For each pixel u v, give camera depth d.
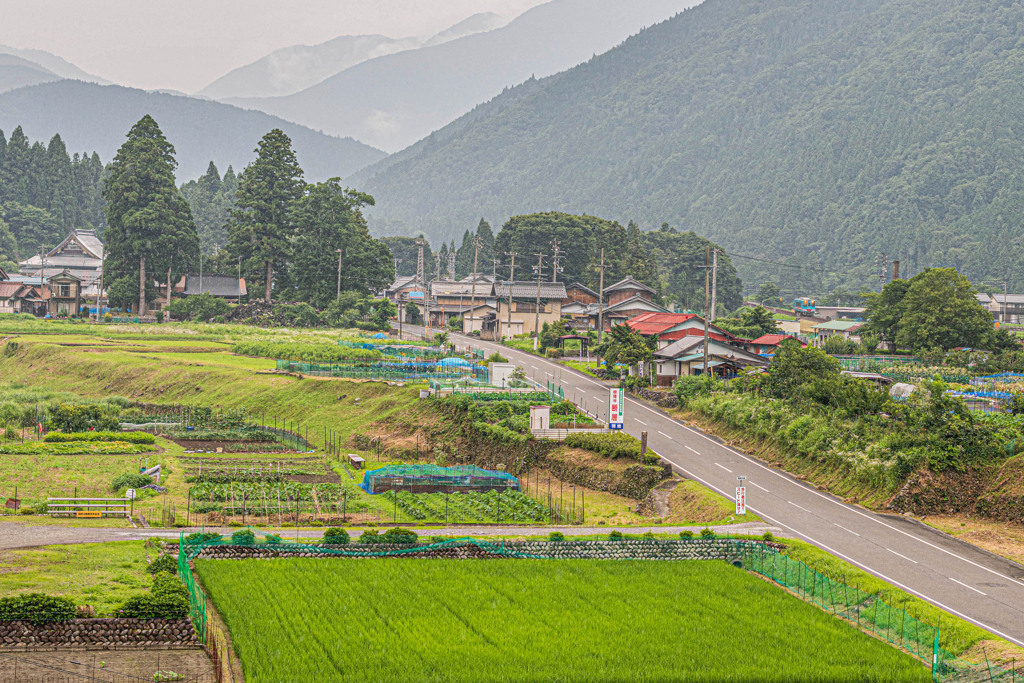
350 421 94.75
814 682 37.34
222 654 37.41
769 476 71.00
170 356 126.62
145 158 172.00
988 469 62.53
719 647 40.06
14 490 64.75
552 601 45.12
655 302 175.75
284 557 50.38
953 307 121.69
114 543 51.06
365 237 180.12
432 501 66.62
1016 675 36.66
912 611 43.56
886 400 72.62
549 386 99.00
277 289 178.88
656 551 53.00
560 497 69.12
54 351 128.62
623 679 36.72
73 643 37.97
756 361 105.94
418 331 167.38
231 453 82.62
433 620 41.97
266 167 177.75
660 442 80.69
